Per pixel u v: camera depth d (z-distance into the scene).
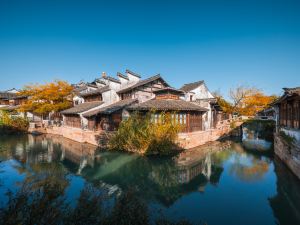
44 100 33.09
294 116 14.70
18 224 3.74
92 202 4.98
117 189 10.24
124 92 27.16
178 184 11.26
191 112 21.52
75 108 29.23
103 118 24.64
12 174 12.01
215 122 28.11
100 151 18.83
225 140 26.53
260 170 13.70
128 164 14.79
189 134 20.05
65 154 18.16
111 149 18.80
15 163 15.01
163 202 8.96
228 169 14.01
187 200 9.22
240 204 8.84
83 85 42.69
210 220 7.51
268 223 7.38
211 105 26.23
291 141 13.40
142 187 10.77
